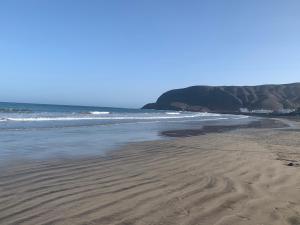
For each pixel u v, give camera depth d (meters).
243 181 7.61
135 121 41.34
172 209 5.53
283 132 26.38
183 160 10.62
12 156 11.34
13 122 30.83
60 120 37.00
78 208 5.48
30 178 7.78
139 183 7.31
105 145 15.19
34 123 30.27
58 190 6.61
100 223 4.84
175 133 23.91
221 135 22.11
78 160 10.66
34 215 5.12
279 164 9.93
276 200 6.20
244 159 10.84
